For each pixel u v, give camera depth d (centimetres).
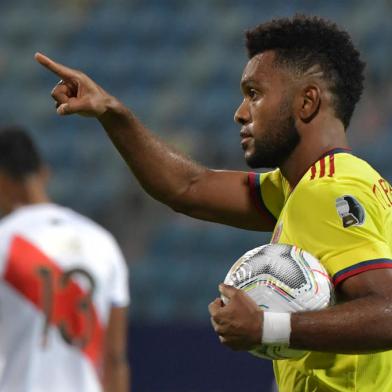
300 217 1013
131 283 4334
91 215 4838
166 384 3138
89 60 5919
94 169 5072
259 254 1005
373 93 5084
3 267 1549
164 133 5147
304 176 1042
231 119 5194
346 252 968
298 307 961
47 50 6078
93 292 1605
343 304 930
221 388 3077
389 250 980
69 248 1597
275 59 1087
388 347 924
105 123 1211
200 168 1287
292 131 1080
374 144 4747
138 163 1249
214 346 3116
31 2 6412
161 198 1279
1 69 5972
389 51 5262
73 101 1152
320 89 1078
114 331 1650
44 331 1554
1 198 1630
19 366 1538
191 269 4384
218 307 934
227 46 5788
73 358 1571
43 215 1605
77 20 6256
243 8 5988
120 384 1648
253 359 3034
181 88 5538
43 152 5222
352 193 992
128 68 5797
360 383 1038
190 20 6034
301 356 992
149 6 6253
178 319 4181
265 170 3291
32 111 5588
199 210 1284
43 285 1562
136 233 4712
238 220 1284
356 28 5478
